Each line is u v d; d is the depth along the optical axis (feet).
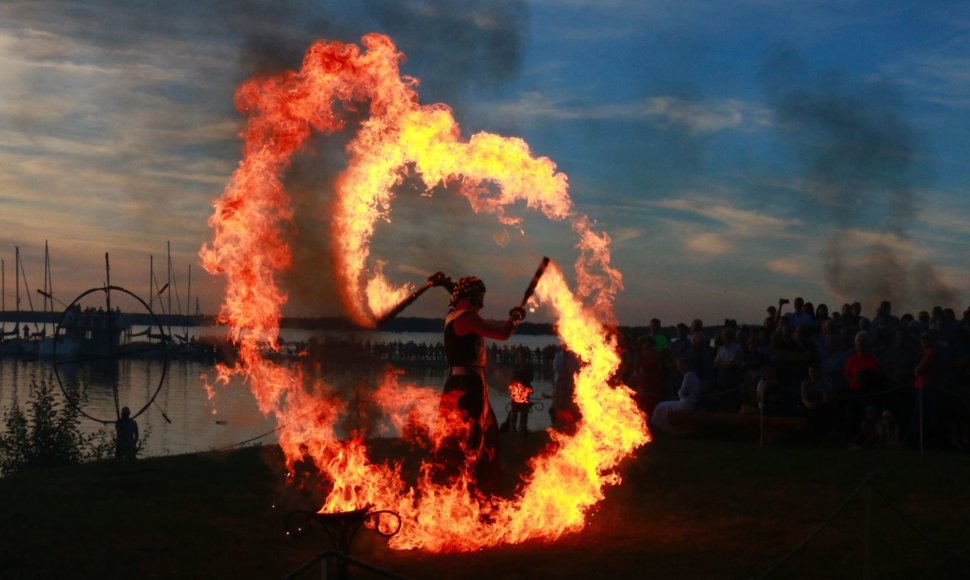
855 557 20.57
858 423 42.01
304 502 26.12
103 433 52.24
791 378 43.91
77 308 123.75
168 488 28.30
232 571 19.29
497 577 18.92
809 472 31.86
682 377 47.73
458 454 21.99
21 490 27.84
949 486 28.91
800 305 49.01
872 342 42.27
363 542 21.45
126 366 147.95
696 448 39.58
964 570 19.61
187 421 73.46
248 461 33.73
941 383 39.81
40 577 18.78
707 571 19.40
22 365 171.94
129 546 21.22
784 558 18.33
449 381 22.22
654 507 25.88
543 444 40.88
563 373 48.60
